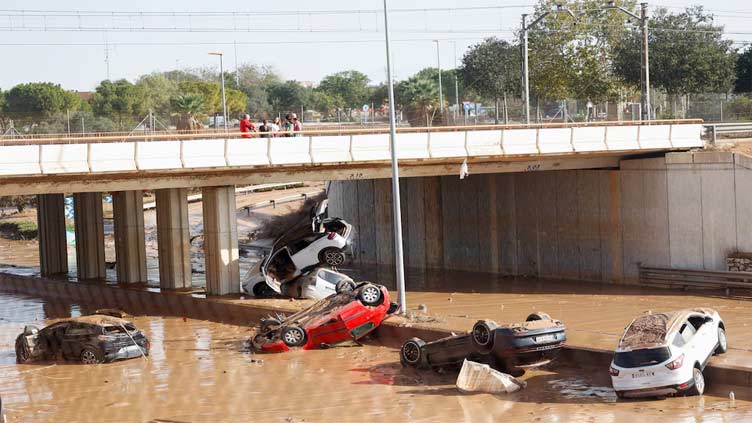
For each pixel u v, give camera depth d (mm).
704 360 19844
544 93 64938
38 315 36938
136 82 98500
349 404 20719
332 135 35062
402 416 19438
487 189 45312
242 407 20969
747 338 24828
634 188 38719
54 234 46875
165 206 37938
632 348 19328
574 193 41250
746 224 34781
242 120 35156
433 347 23328
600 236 40219
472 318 28875
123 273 41188
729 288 34969
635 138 37250
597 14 61969
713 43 61250
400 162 35438
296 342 27094
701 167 36156
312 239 34906
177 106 83562
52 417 20859
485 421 18672
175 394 22531
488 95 75938
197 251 57000
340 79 133125
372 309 27516
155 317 34969
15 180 28828
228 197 35812
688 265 36844
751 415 17750
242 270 49094
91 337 26500
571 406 19375
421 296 38094
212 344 28906
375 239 52125
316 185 79438
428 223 48719
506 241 44688
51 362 26859
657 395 19250
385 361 25141
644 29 43594
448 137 34938
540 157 37281
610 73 63250
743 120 55938
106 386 23625
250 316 32469
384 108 120625
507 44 75125
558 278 42156
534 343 21234
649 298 34812
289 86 121875
